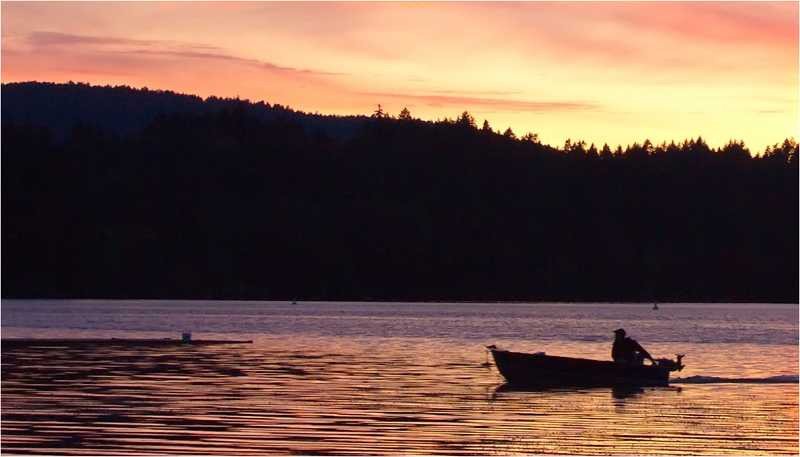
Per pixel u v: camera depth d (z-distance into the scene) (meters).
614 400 26.25
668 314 103.56
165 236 152.88
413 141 187.12
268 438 20.25
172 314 89.94
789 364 37.81
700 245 161.50
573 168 177.75
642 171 173.38
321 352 41.16
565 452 19.55
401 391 27.14
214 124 191.12
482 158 180.62
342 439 20.27
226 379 29.69
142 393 26.30
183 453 18.92
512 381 29.73
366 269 153.50
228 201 160.12
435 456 19.03
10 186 146.88
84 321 74.44
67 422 21.69
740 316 97.81
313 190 170.00
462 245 160.38
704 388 29.06
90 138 176.50
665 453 19.56
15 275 140.62
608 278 159.38
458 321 78.75
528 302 154.88
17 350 40.91
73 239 145.88
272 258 151.12
